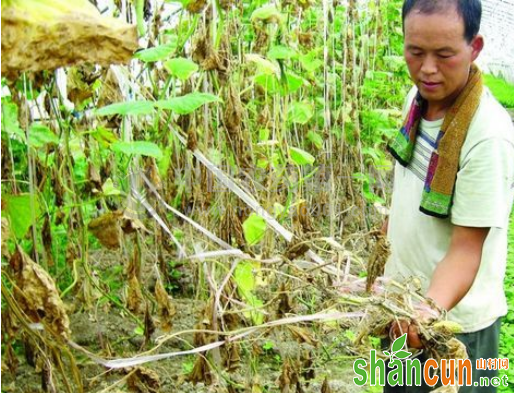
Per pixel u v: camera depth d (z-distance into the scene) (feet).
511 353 11.09
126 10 6.95
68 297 10.36
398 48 17.30
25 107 5.57
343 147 13.21
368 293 4.96
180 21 6.79
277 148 8.21
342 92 12.94
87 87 6.39
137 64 7.84
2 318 6.37
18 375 8.29
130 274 7.02
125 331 9.57
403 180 6.14
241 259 6.16
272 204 7.91
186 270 11.41
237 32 8.12
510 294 13.57
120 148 5.37
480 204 5.23
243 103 9.12
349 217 13.91
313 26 13.16
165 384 8.59
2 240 4.48
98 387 8.02
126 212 5.91
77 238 7.97
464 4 4.93
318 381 9.18
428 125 5.76
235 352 7.30
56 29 2.72
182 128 7.98
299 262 5.66
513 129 5.50
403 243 6.11
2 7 2.67
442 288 5.18
